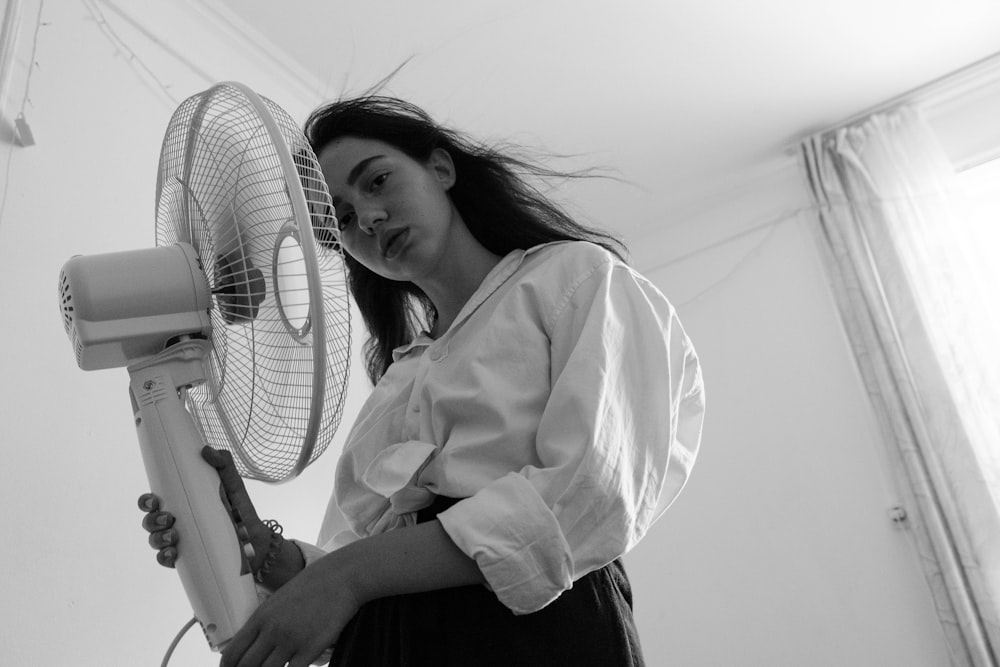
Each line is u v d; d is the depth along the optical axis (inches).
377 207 37.1
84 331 29.9
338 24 90.4
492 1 90.5
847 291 110.0
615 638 29.0
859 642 100.7
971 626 89.7
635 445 29.6
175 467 29.2
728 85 108.3
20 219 57.5
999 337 100.6
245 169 30.4
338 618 26.0
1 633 47.5
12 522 50.3
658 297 34.3
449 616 28.5
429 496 31.4
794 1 96.5
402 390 36.3
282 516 72.4
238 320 31.2
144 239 67.3
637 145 116.5
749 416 116.6
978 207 114.0
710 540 113.7
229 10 85.4
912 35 104.3
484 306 35.4
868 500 105.0
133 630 55.4
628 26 96.7
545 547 26.2
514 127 110.0
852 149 115.8
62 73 64.9
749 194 127.0
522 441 30.3
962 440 97.0
